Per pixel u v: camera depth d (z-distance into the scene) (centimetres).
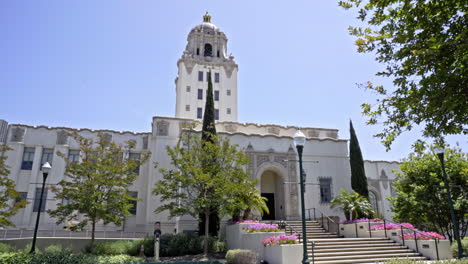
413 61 851
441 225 2081
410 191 2180
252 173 2834
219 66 4356
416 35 863
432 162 2112
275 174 3175
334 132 3562
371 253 1686
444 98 813
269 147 2983
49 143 3200
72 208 1862
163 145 3138
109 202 1978
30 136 3183
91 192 1903
